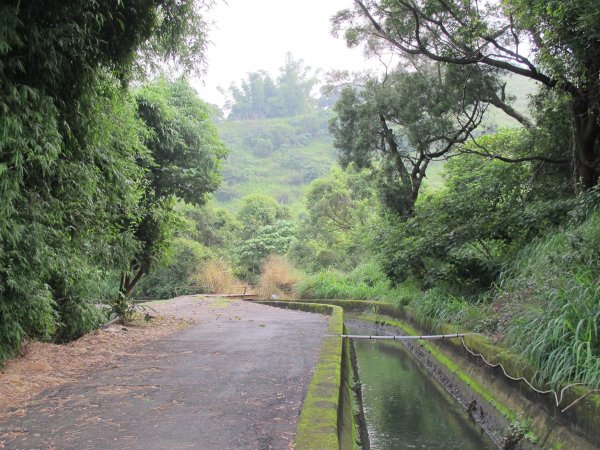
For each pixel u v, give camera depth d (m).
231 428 4.11
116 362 6.88
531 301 6.76
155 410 4.62
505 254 10.62
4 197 4.83
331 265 28.52
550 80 10.08
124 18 6.19
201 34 7.06
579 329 5.03
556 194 11.15
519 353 6.16
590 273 5.85
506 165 12.20
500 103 13.20
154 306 17.36
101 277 9.01
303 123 93.00
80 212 7.11
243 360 7.10
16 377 5.61
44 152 5.28
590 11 7.01
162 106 11.98
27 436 3.91
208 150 13.24
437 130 13.91
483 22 9.90
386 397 8.38
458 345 8.81
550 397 5.11
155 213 10.94
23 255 5.55
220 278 27.86
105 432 4.00
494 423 6.30
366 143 15.82
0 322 5.69
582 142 9.87
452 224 11.34
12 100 4.89
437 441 6.32
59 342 8.17
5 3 4.83
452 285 11.68
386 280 19.86
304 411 4.27
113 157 7.89
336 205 29.67
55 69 5.27
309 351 7.91
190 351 7.84
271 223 39.19
